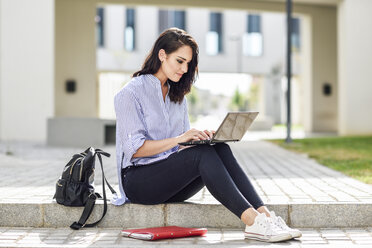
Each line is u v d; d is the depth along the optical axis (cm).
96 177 470
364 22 1495
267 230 264
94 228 307
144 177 289
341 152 796
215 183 266
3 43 1238
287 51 1033
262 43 3334
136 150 283
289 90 1043
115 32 3036
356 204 312
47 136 1017
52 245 260
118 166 302
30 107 1247
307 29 1789
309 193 368
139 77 297
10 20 1241
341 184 423
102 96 1848
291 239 273
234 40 3256
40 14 1248
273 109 3606
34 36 1248
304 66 1830
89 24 1555
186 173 278
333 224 312
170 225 309
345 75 1486
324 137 1330
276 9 1647
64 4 1547
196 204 309
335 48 1783
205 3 1580
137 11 3058
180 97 303
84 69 1555
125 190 301
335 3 1731
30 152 825
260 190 385
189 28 3170
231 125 270
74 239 277
